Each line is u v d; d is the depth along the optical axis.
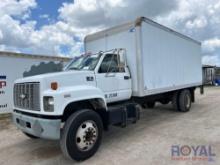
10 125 7.28
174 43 7.43
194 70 9.25
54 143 5.12
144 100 6.84
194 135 5.18
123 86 5.39
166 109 9.20
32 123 3.87
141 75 5.45
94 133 4.13
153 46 6.06
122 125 5.06
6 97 9.06
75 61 5.56
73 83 4.16
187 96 8.59
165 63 6.78
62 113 3.67
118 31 5.90
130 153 4.19
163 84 6.63
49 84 3.80
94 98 4.36
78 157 3.83
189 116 7.56
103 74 4.86
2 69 8.94
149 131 5.72
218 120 6.75
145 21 5.64
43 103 3.71
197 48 9.62
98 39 6.52
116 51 5.44
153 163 3.68
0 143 5.27
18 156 4.35
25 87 4.14
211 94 15.91
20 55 9.55
